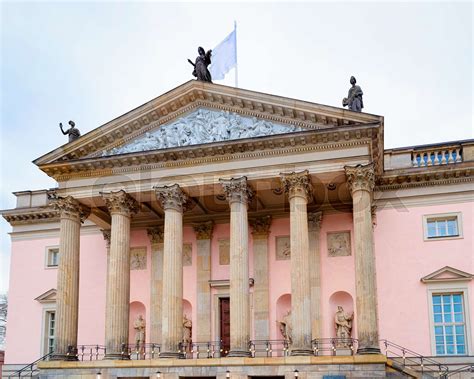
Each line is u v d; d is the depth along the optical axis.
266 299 44.88
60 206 43.31
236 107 41.81
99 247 50.28
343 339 42.25
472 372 40.00
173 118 43.22
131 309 48.50
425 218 44.09
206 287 46.47
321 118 39.69
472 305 41.59
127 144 43.66
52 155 43.78
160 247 48.28
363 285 36.59
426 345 41.84
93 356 47.38
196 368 37.84
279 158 39.88
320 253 44.56
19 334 51.41
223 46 47.31
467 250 42.75
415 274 43.28
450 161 44.28
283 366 36.44
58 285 42.12
